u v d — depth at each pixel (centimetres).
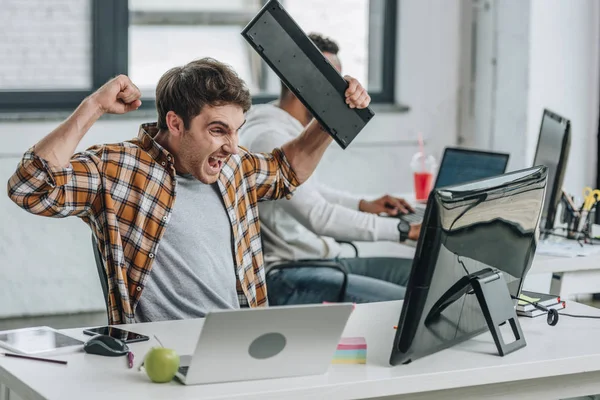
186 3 587
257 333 202
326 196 441
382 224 387
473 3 618
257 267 289
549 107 580
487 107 611
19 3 540
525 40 577
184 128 257
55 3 547
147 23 579
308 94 281
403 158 626
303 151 296
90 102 245
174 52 586
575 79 580
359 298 388
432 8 623
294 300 381
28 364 219
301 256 392
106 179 258
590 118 582
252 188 288
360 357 223
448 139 635
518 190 240
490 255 236
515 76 586
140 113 555
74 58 556
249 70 605
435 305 220
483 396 230
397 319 264
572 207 392
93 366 218
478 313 240
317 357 211
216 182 273
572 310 281
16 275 538
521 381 233
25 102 545
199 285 269
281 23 277
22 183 241
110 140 550
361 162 616
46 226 540
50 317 545
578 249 371
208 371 203
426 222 213
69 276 549
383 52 628
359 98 283
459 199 217
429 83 628
